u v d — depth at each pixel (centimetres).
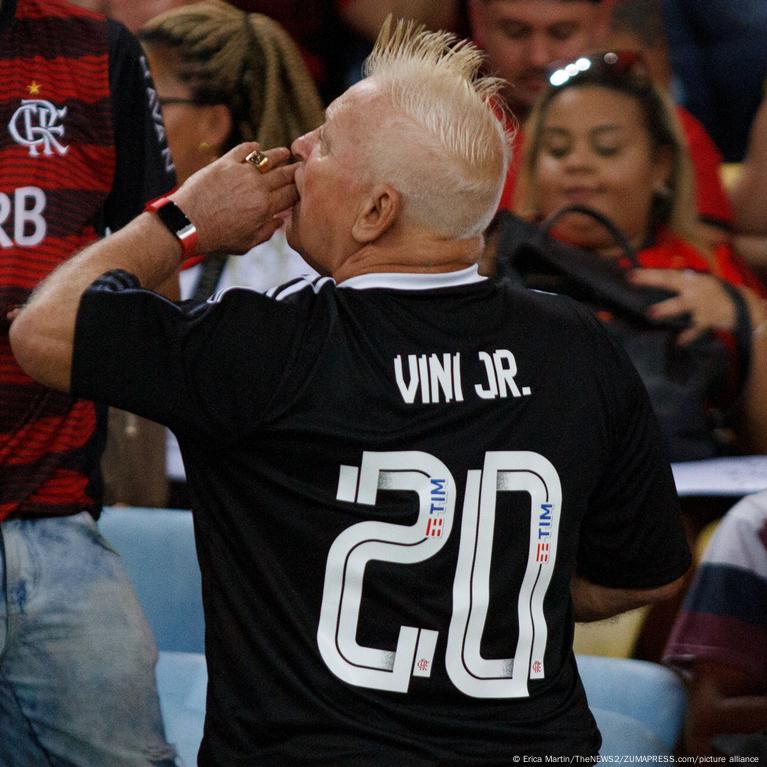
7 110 723
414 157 588
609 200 1234
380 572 569
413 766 556
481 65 648
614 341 640
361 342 584
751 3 1458
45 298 569
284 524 576
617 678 949
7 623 728
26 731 746
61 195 727
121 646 742
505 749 575
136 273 597
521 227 1149
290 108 1334
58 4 749
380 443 571
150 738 751
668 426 1114
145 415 568
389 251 604
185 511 1074
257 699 575
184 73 1286
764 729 885
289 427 568
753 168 1395
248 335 570
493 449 585
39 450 728
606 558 670
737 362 1150
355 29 1560
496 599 581
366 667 567
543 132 1254
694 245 1269
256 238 639
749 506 926
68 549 739
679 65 1486
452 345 594
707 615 911
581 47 1414
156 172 768
